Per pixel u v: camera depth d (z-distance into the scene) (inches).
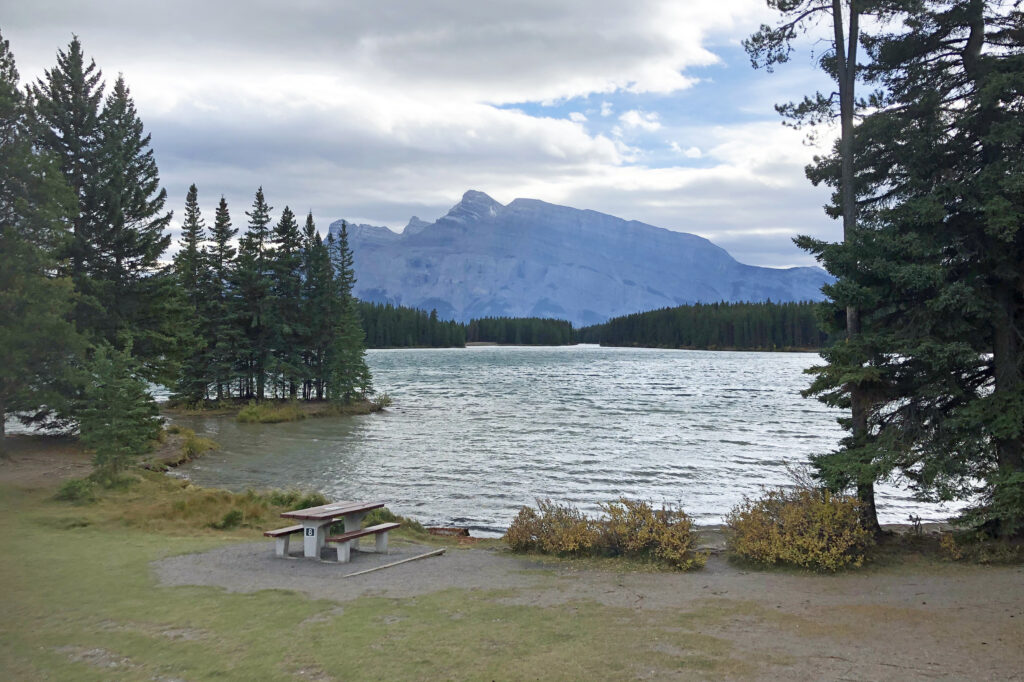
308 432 1700.3
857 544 464.8
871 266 491.5
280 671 264.5
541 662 272.4
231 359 2377.0
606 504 899.4
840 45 557.9
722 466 1197.1
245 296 2385.6
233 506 681.6
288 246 2512.3
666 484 1037.8
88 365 910.4
